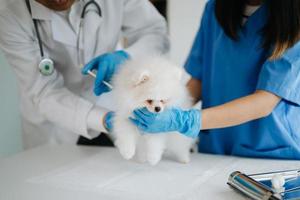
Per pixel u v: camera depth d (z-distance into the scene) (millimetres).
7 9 1093
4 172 986
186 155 995
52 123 1291
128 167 977
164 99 830
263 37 975
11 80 1720
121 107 881
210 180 855
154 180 870
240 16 1029
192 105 1048
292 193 695
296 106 1016
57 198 792
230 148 1158
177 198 757
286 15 883
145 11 1301
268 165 967
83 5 1175
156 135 921
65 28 1154
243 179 749
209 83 1205
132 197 772
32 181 906
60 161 1062
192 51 1243
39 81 1108
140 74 810
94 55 1230
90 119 1051
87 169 974
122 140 918
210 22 1172
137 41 1274
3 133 1767
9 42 1097
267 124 1027
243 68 1061
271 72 921
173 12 2113
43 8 1110
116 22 1229
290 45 904
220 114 906
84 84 1269
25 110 1349
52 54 1194
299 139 1051
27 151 1191
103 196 787
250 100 919
